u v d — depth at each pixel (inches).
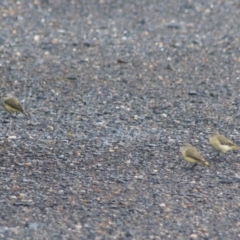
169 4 2409.0
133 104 1620.3
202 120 1534.2
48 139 1416.1
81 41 2052.2
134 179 1239.5
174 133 1459.2
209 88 1734.7
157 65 1887.3
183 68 1870.1
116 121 1518.2
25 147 1371.8
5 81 1753.2
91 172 1264.8
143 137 1433.3
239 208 1143.6
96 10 2336.4
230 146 1306.6
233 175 1259.8
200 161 1256.2
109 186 1209.4
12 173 1253.1
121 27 2183.8
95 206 1138.0
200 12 2346.2
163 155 1344.7
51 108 1589.6
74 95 1670.8
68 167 1284.4
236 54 1980.8
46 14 2274.9
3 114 1544.0
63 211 1120.2
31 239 1037.2
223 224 1092.5
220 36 2132.1
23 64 1870.1
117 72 1829.5
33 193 1179.9
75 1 2405.3
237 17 2311.8
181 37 2110.0
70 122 1508.4
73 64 1879.9
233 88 1738.4
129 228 1072.8
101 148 1373.0
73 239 1039.0
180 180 1237.7
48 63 1883.6
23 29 2134.6
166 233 1061.8
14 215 1104.8
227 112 1583.4
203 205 1150.3
